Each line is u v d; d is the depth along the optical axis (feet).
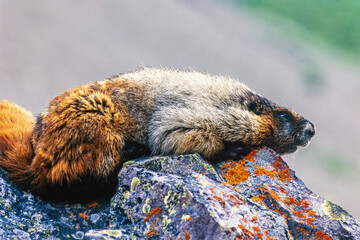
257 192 34.60
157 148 38.40
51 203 35.65
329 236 31.55
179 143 37.45
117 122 37.47
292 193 34.99
